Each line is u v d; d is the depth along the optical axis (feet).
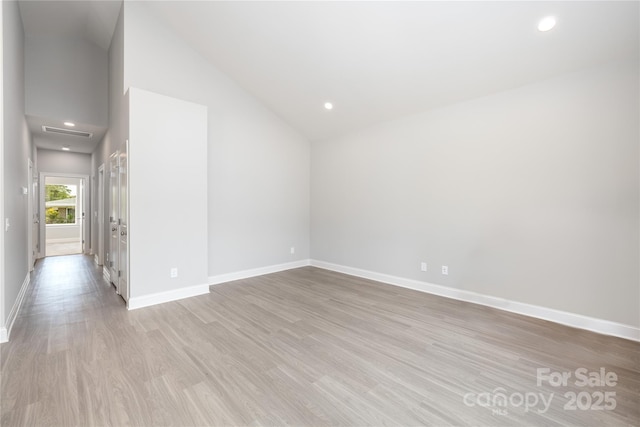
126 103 11.42
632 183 8.60
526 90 10.41
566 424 5.36
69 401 5.88
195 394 6.16
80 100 15.12
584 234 9.41
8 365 7.15
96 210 20.75
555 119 9.84
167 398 6.02
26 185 14.42
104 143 17.10
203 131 12.96
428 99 12.54
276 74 14.08
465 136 12.06
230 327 9.55
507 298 11.09
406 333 9.15
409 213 14.08
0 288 8.30
